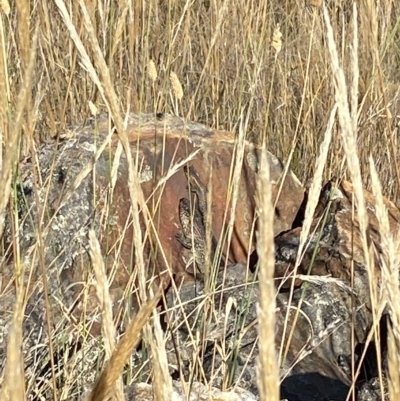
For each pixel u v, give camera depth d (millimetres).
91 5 2865
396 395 749
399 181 2303
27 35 1197
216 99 3514
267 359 583
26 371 2080
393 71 3896
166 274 2607
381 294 1319
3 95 1302
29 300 2338
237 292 2434
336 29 3559
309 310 2379
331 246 2580
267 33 3873
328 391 2160
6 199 871
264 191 583
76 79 3434
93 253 876
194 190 2818
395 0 4023
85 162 2625
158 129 2912
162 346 993
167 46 3711
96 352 2143
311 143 3400
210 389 1728
